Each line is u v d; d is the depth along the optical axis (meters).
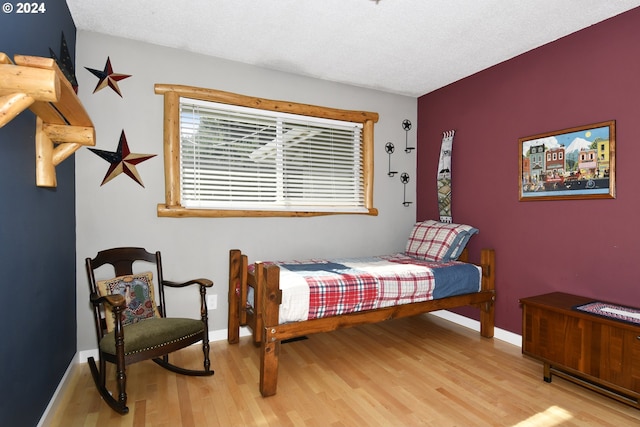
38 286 1.71
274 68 3.31
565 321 2.23
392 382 2.33
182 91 2.90
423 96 4.05
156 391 2.19
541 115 2.85
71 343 2.40
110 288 2.39
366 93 3.82
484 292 3.14
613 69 2.39
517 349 2.91
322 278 2.48
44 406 1.79
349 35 2.69
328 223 3.60
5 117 1.08
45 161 1.69
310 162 3.55
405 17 2.43
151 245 2.83
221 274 3.08
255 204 3.26
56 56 2.04
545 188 2.80
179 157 2.90
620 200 2.35
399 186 4.03
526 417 1.93
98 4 2.29
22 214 1.51
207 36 2.72
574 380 2.20
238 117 3.22
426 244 3.50
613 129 2.38
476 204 3.42
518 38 2.73
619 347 1.97
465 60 3.14
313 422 1.88
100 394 2.13
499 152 3.19
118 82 2.72
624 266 2.33
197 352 2.80
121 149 2.72
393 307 2.70
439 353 2.82
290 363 2.63
